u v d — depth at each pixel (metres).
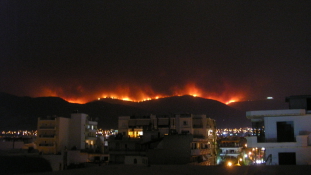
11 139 83.69
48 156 53.72
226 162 84.88
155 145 54.06
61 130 86.00
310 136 28.09
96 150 81.62
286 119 29.38
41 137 85.00
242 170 18.94
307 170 18.59
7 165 43.53
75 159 64.88
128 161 53.41
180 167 20.12
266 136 29.59
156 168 19.77
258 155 55.28
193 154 49.59
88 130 92.81
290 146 28.14
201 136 77.81
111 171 18.81
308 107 31.58
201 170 19.16
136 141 59.62
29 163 46.91
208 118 84.00
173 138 47.31
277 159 28.41
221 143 95.56
